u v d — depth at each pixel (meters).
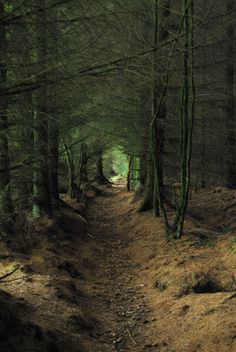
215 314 6.64
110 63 4.84
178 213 11.41
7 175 9.22
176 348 6.15
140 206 16.67
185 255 9.73
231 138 18.08
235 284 7.82
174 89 14.06
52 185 16.66
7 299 6.54
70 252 10.84
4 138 7.83
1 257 9.23
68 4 5.11
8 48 5.04
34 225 12.00
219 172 19.25
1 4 4.71
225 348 5.76
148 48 5.32
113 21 5.58
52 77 4.99
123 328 7.00
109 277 9.90
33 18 4.77
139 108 13.77
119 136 15.41
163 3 11.75
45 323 6.12
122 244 13.31
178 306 7.45
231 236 10.07
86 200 23.56
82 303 7.77
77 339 6.05
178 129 15.73
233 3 16.48
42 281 7.98
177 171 19.45
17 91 4.74
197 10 13.41
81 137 16.58
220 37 15.55
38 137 9.65
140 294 8.73
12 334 5.17
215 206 15.95
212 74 15.52
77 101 6.38
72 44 5.36
